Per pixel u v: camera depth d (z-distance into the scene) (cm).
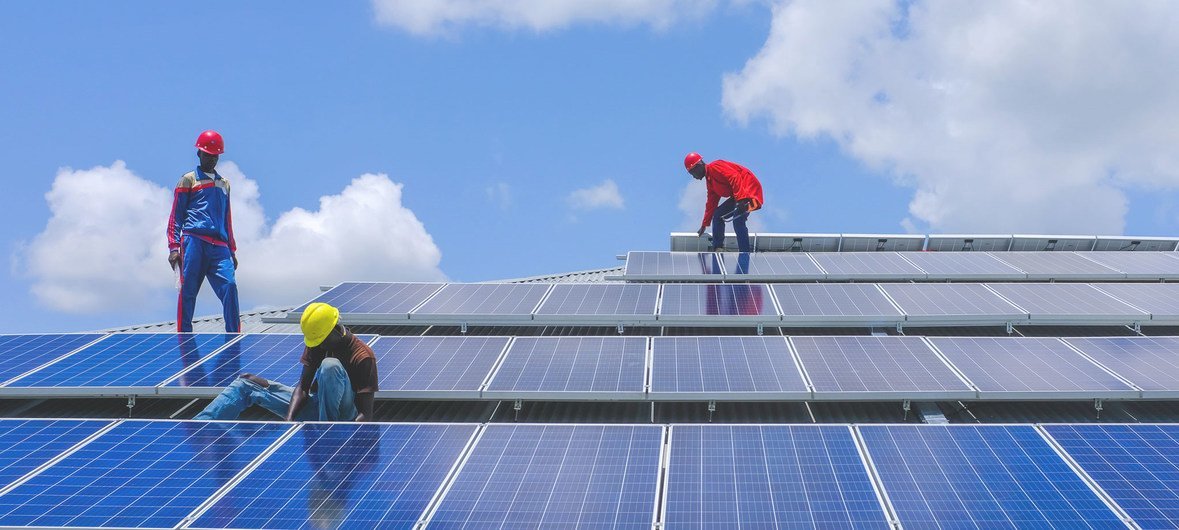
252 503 686
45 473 759
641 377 1016
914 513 646
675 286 1535
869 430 802
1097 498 665
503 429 832
